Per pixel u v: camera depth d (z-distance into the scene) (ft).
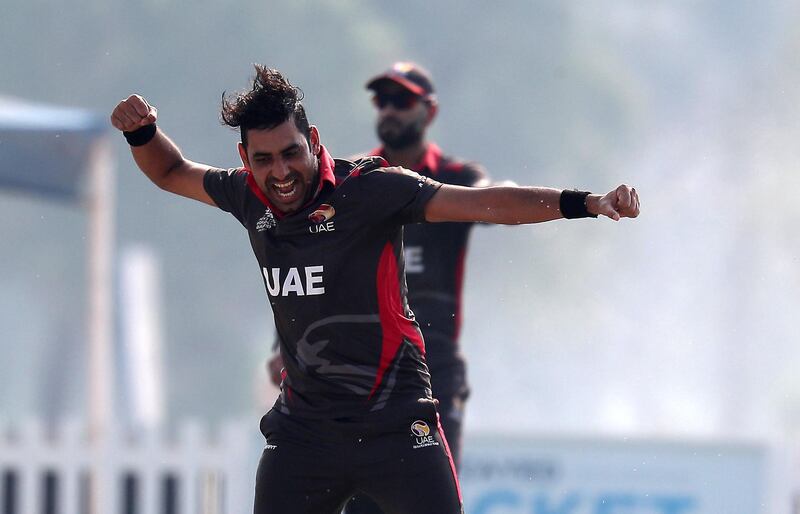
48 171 133.59
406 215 47.29
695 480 96.37
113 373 212.23
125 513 108.37
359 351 48.03
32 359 451.53
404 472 48.11
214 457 107.14
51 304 457.27
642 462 96.94
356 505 64.49
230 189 50.75
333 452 48.49
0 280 457.27
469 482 98.22
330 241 47.42
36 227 453.17
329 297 47.65
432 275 66.85
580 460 97.45
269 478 49.32
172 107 460.96
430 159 70.18
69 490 109.60
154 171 53.06
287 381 49.70
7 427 111.45
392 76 69.31
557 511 97.35
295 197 47.11
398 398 48.47
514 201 45.37
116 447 108.99
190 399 443.32
